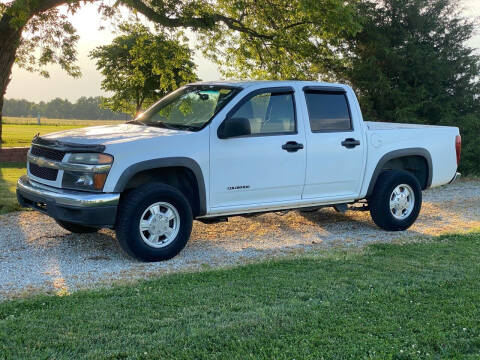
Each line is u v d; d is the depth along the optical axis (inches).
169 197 241.3
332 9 492.1
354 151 291.7
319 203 289.3
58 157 237.0
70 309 170.7
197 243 278.1
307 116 277.4
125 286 198.2
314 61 634.8
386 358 135.2
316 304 175.0
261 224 326.3
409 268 222.7
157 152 236.1
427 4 616.7
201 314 165.5
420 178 332.2
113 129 261.0
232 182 256.5
